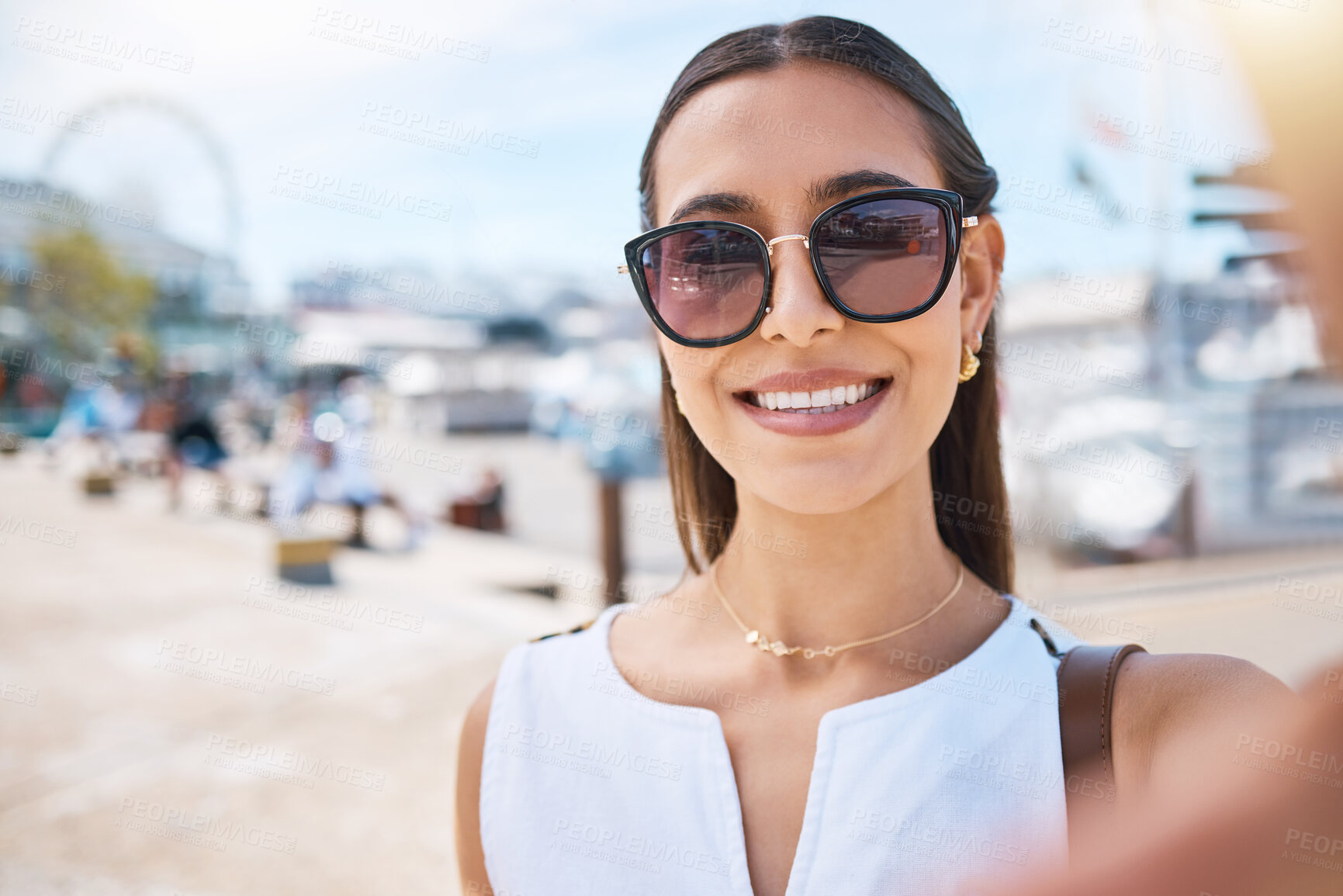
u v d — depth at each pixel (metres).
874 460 1.01
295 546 7.52
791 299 0.99
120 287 25.53
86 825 3.62
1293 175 0.35
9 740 4.40
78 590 7.16
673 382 1.18
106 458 14.15
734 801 1.03
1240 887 0.41
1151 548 5.96
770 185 1.01
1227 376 6.99
